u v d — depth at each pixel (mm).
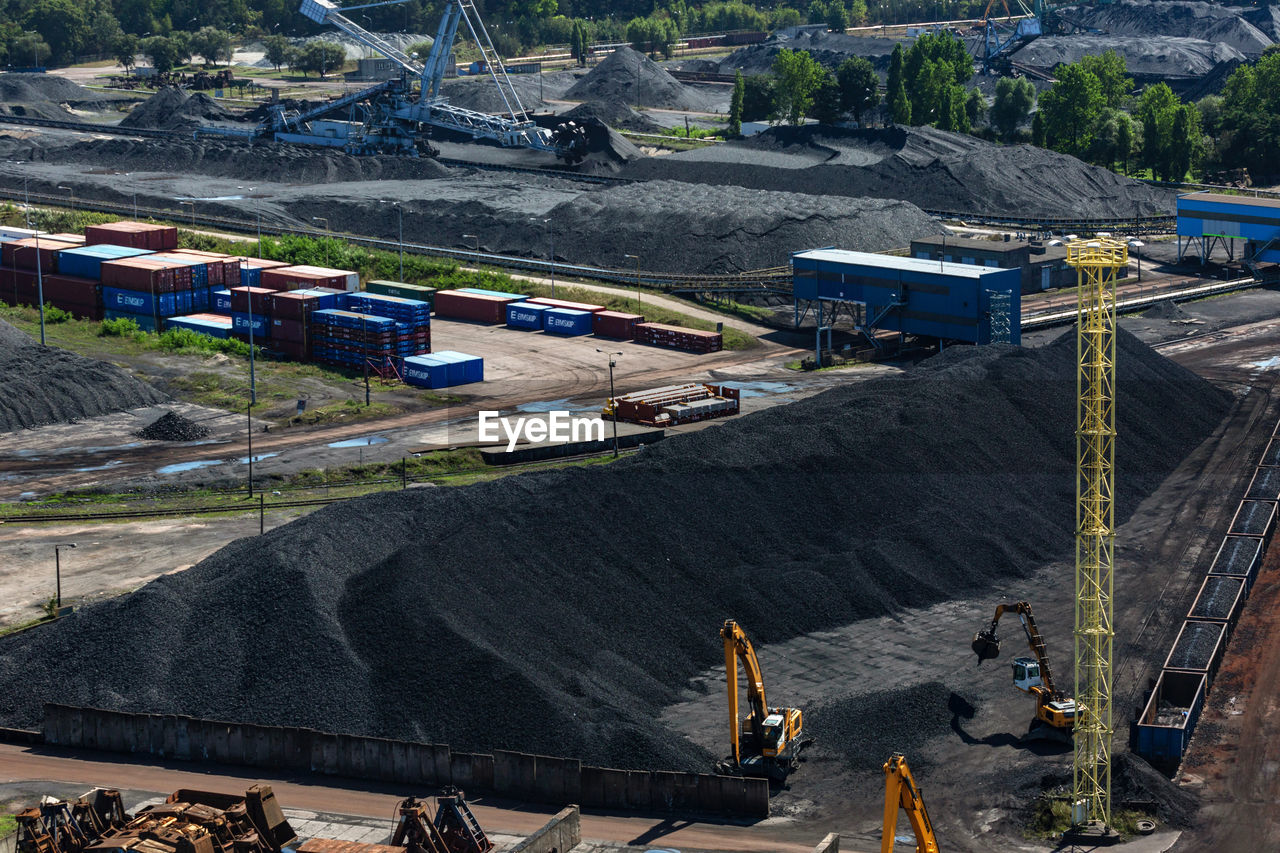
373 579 66000
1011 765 57000
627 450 105938
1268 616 73438
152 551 84500
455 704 58844
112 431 111312
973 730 60156
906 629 71125
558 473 78188
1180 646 68750
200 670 61969
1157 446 100812
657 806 54281
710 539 75438
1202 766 57906
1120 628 72062
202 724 58156
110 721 59281
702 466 80625
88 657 63594
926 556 77688
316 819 52969
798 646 68938
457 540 69438
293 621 63125
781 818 53375
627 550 72500
